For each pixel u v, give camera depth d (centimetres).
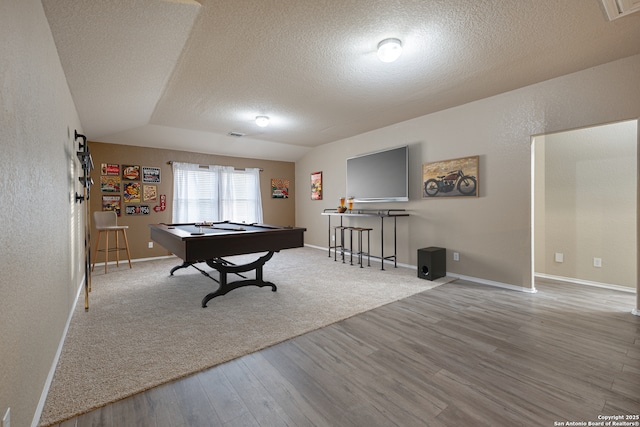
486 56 273
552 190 417
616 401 160
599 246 379
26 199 138
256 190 697
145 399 165
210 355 211
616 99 286
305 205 732
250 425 146
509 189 364
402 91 356
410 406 158
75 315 284
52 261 193
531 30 232
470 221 402
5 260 109
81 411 154
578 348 218
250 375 188
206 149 618
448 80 326
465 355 210
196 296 342
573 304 312
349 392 171
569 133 401
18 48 131
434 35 238
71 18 195
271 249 330
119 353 213
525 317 277
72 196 306
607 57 279
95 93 317
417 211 467
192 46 249
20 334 126
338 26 225
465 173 402
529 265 351
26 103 142
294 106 407
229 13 206
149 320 272
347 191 583
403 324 263
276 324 263
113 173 531
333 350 218
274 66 288
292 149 690
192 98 374
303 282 400
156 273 454
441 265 419
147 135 527
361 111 430
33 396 143
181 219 598
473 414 151
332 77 315
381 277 425
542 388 172
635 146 352
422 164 456
